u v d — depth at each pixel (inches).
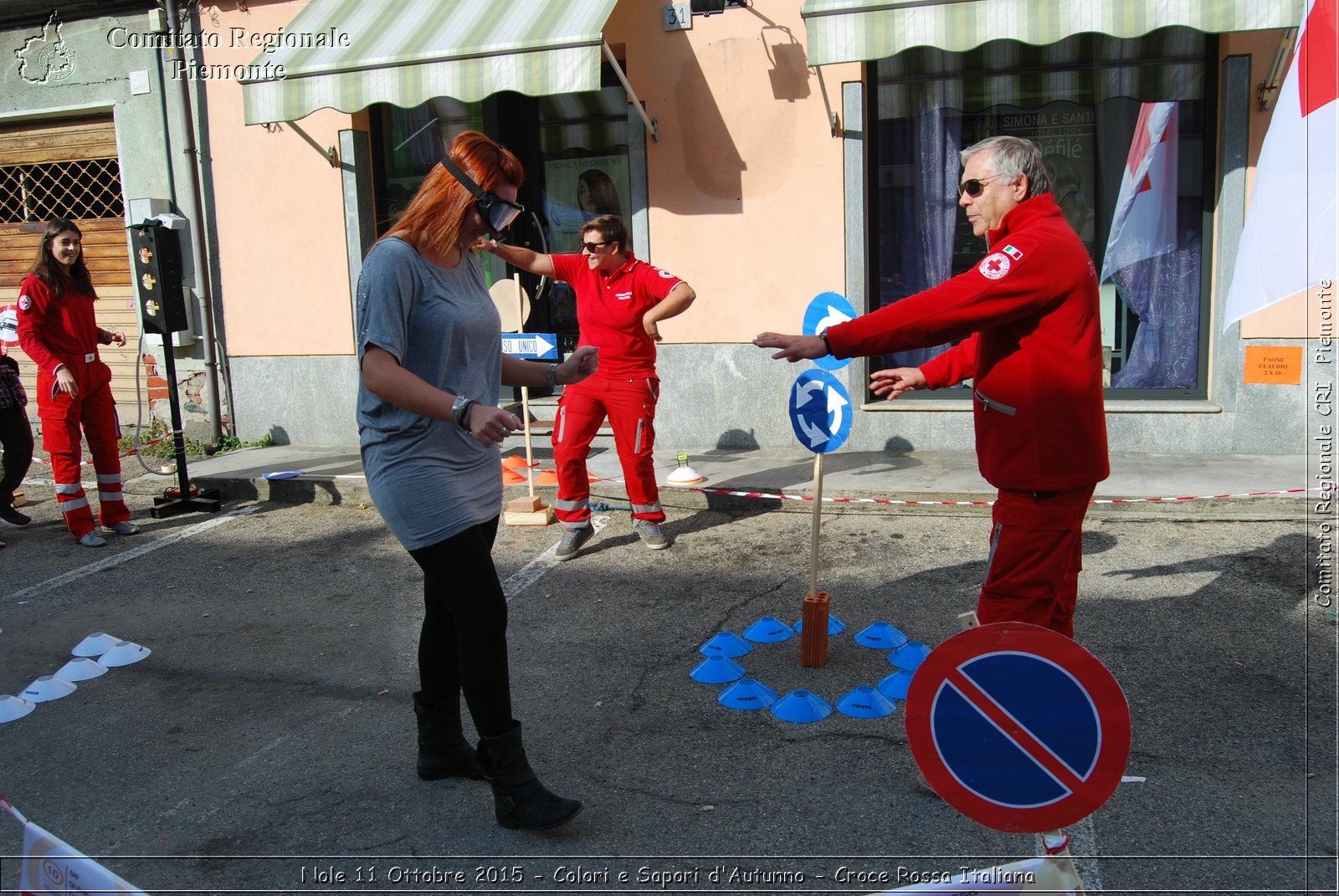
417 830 122.6
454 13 293.0
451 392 117.3
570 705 155.3
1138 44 280.4
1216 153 278.4
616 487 270.5
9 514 273.1
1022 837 116.0
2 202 393.7
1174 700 147.0
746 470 284.4
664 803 126.4
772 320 308.0
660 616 191.9
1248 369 275.4
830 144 295.4
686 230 311.6
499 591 118.9
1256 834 114.2
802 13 251.0
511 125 332.8
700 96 303.7
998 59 291.3
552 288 343.9
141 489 314.0
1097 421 113.5
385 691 164.7
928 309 109.0
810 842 117.0
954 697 84.5
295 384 353.4
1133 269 292.7
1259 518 229.1
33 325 247.1
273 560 240.1
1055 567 115.3
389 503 116.1
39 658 185.6
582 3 279.1
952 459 287.4
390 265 111.7
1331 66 135.9
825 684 159.5
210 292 358.6
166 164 356.5
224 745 147.6
